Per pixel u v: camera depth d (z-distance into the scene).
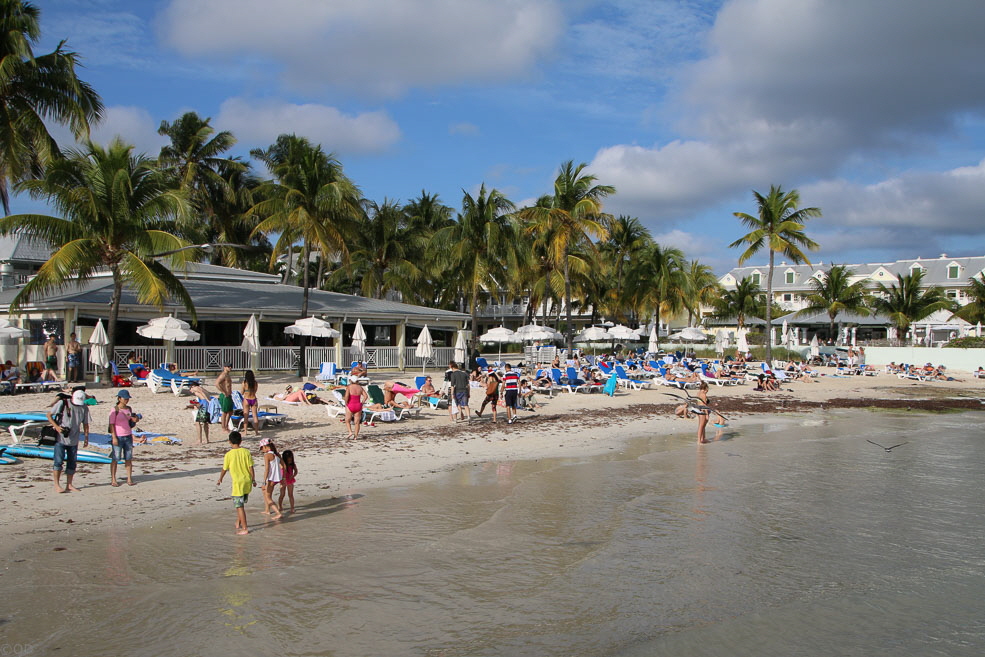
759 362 44.19
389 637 6.41
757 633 6.74
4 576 7.51
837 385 35.88
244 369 29.17
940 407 27.42
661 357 42.00
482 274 36.06
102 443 13.95
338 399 19.34
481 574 8.05
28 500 10.29
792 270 90.00
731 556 8.88
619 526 10.05
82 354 23.64
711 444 17.62
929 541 9.63
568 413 22.27
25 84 25.34
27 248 38.88
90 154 23.27
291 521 9.91
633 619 6.97
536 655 6.15
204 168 48.31
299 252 62.53
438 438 16.97
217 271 38.94
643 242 52.62
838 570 8.46
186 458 13.48
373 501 11.17
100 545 8.60
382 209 48.88
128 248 23.62
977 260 79.00
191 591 7.28
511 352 59.25
